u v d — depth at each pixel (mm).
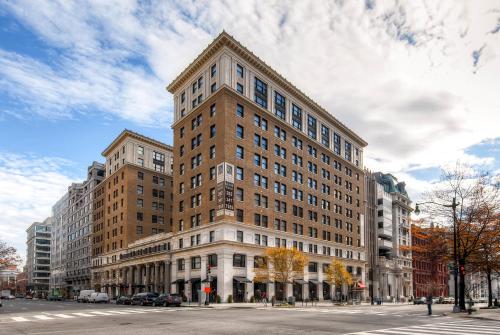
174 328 19156
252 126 60812
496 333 17297
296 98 71875
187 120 65562
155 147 94625
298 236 66312
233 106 57938
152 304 49750
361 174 91500
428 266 123062
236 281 53656
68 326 20531
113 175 95812
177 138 67875
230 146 56312
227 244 53219
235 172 56469
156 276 70438
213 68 61062
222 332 17359
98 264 101000
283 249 52906
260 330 18203
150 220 90188
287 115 68938
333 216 77875
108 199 97812
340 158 83250
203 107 61438
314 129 76375
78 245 121688
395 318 26734
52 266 156750
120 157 93125
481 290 127312
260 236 58781
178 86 69688
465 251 39000
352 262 80875
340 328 19281
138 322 22641
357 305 58969
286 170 66562
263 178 61562
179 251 62625
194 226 60344
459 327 20328
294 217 66688
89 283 107938
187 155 64250
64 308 42438
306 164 72000
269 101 65250
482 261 43250
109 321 23484
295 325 20812
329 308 43938
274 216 62281
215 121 58156
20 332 17844
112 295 90375
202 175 59625
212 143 58156
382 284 99500
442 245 42219
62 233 144125
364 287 80500
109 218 96062
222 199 54125
